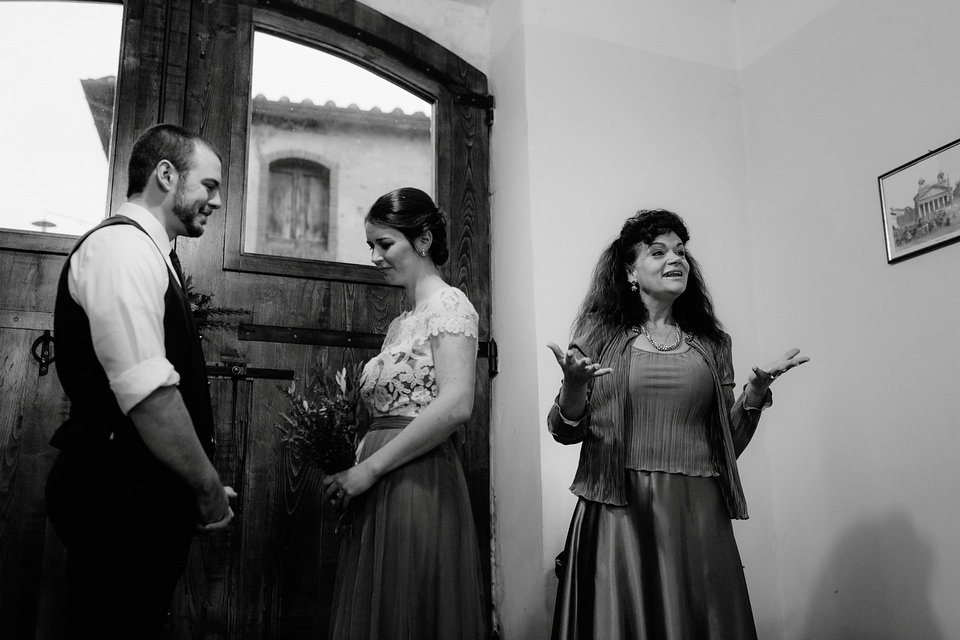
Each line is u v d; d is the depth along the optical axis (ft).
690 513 6.82
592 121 10.89
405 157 11.14
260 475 9.16
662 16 11.69
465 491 6.88
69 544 5.56
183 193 6.34
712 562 6.72
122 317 5.46
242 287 9.65
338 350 9.87
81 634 5.41
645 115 11.21
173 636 8.46
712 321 7.66
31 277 8.72
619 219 10.72
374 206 7.22
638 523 6.80
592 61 11.10
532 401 9.86
